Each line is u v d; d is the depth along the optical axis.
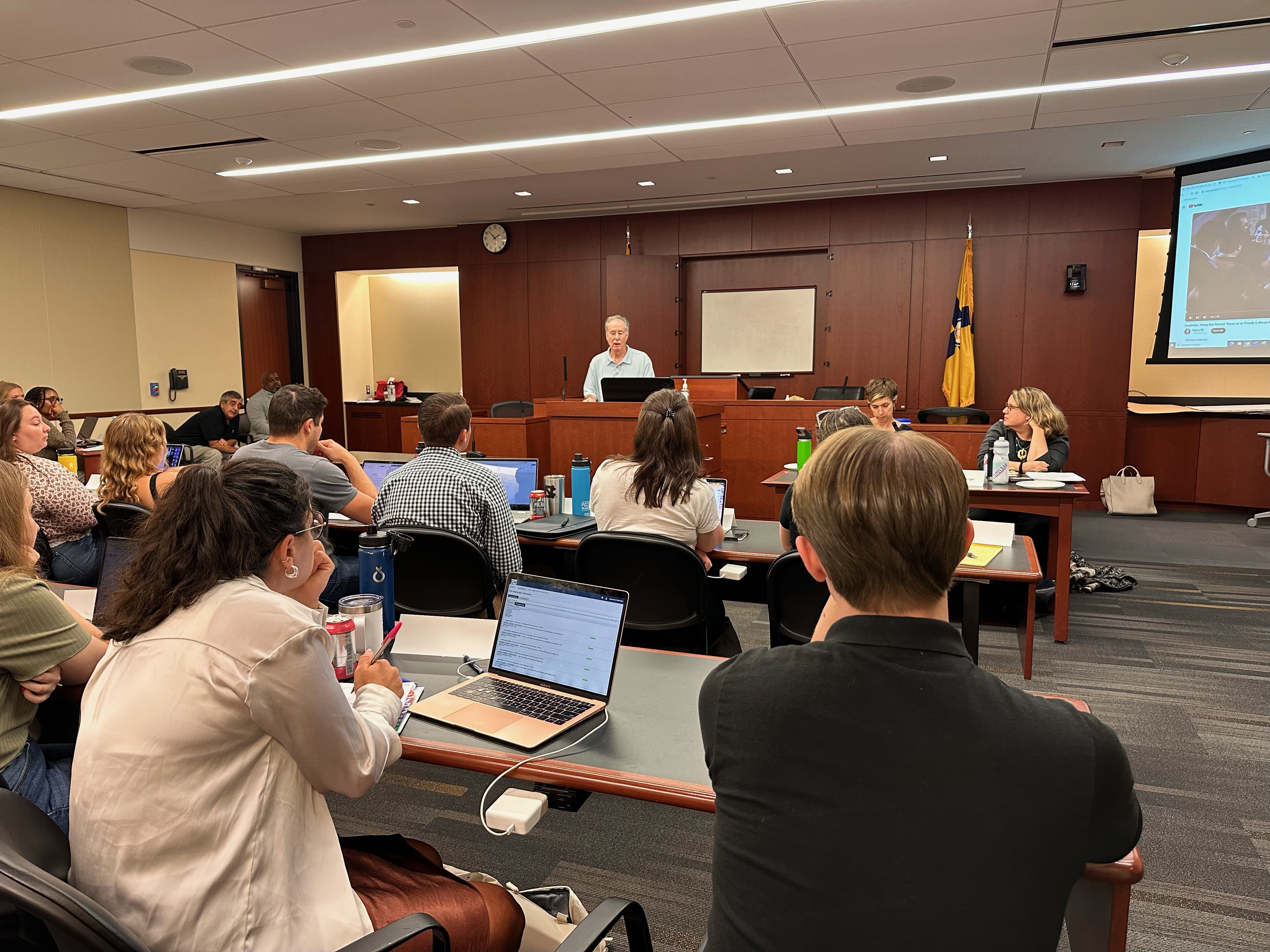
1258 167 6.05
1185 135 5.68
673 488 2.44
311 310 10.31
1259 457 6.64
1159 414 7.17
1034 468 4.16
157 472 2.93
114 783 0.98
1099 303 7.21
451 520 2.48
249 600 1.03
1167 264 6.96
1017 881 0.67
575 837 2.22
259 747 1.00
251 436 8.00
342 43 3.71
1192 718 2.91
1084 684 3.22
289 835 1.00
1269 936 1.81
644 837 2.22
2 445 2.73
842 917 0.69
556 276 9.02
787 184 7.23
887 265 7.78
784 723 0.74
